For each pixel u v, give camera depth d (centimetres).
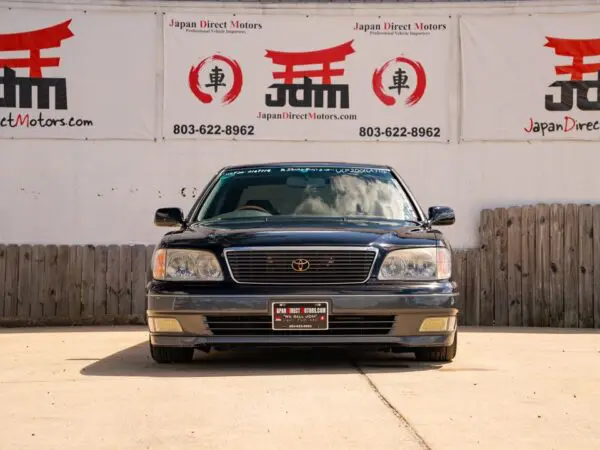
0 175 1054
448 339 609
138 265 1021
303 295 586
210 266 598
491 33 1070
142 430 410
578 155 1067
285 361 661
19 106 1058
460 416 438
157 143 1064
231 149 1067
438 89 1070
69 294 1015
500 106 1071
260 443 382
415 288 596
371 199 697
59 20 1062
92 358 692
